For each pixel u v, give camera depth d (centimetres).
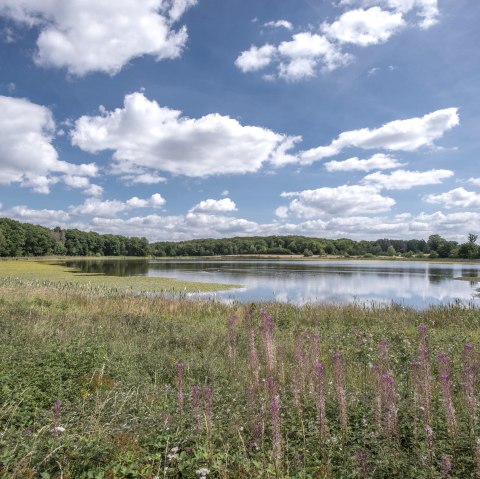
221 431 568
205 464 480
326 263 12838
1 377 736
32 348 974
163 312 2089
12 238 14300
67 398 730
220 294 3691
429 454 462
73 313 1784
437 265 11550
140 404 679
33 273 5709
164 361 1040
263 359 1006
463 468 471
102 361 916
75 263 10525
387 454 490
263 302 2503
